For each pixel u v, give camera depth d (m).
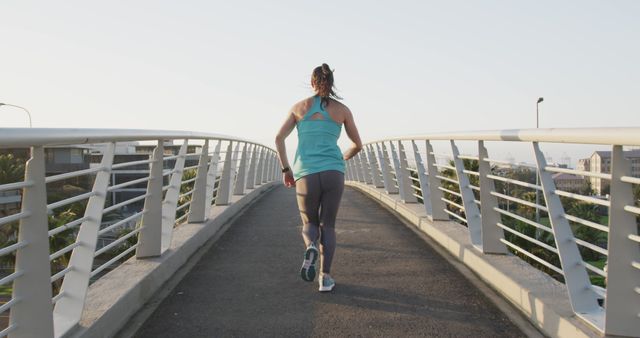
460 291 5.14
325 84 5.11
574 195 3.66
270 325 4.27
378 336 4.02
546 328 4.00
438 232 7.46
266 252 6.96
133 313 4.51
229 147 10.38
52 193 12.62
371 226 8.95
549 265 4.31
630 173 3.27
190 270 6.00
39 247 3.10
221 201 10.36
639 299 3.32
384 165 12.93
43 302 3.12
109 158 4.12
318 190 5.01
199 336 4.04
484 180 5.77
